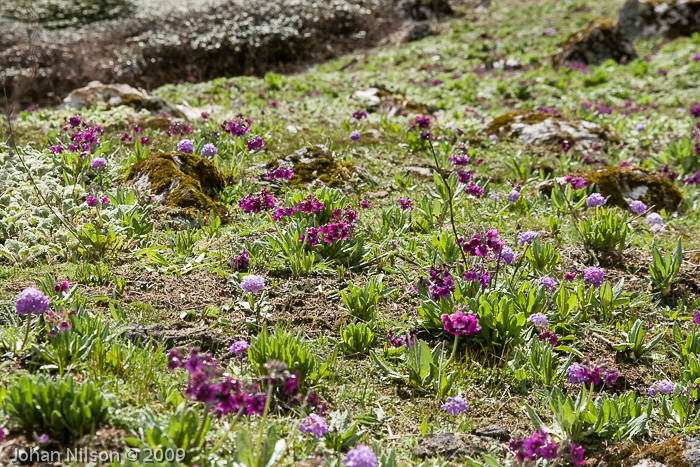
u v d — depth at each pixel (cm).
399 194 779
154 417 338
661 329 532
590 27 1834
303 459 340
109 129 955
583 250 646
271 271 555
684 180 952
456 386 437
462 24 2297
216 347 442
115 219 585
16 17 2225
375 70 1872
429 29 2242
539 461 362
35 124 1007
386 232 638
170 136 915
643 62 1770
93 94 1146
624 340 507
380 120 1121
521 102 1488
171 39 1938
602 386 458
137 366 393
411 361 436
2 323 429
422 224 664
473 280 493
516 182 845
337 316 499
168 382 390
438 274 483
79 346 391
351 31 2277
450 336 486
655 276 583
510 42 2039
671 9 1994
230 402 310
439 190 745
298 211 611
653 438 410
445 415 412
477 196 704
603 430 403
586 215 746
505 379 450
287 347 405
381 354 462
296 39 2102
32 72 1097
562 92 1570
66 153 711
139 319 459
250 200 568
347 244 588
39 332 407
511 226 696
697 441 390
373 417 399
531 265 584
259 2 2298
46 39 1952
